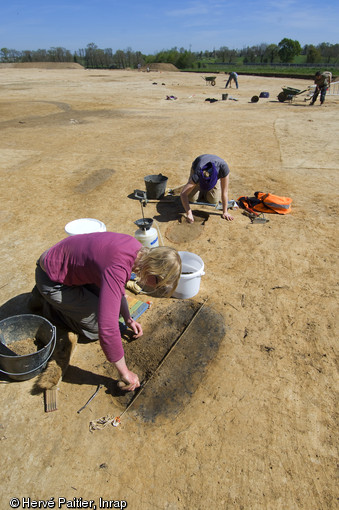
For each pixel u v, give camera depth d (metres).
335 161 6.99
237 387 2.49
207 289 3.45
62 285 2.43
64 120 11.52
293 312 3.14
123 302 2.56
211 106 14.93
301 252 4.00
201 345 2.82
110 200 5.38
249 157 7.33
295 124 10.45
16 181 6.20
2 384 2.54
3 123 11.06
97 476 2.01
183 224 4.63
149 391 2.47
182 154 7.55
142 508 1.87
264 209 4.95
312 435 2.18
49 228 4.63
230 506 1.86
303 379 2.54
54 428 2.25
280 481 1.96
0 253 4.11
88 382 2.55
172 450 2.12
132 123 11.04
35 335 2.78
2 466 2.06
